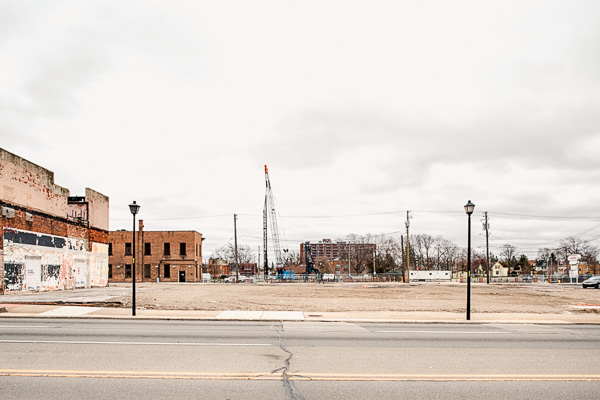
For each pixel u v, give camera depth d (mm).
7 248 31156
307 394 7293
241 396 7129
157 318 18266
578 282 76625
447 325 17484
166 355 10164
